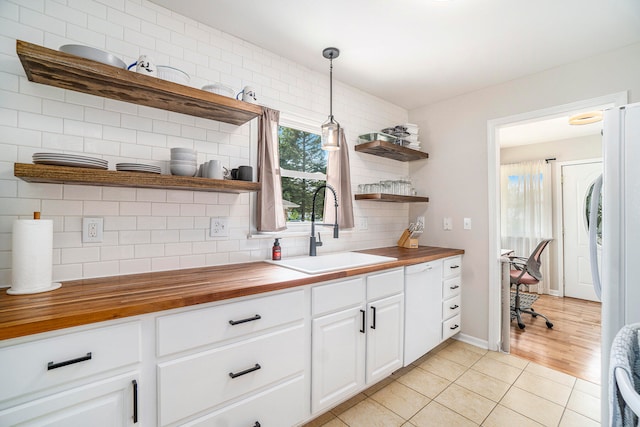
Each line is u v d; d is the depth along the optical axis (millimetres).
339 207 2533
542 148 4668
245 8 1691
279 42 2039
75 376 955
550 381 2148
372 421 1729
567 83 2287
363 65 2344
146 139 1613
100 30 1488
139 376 1077
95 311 970
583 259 4301
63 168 1194
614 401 753
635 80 2010
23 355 876
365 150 2760
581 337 2961
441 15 1741
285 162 2336
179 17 1740
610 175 1296
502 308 2660
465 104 2865
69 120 1402
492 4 1641
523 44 2035
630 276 1241
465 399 1938
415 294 2266
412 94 2895
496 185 2658
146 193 1611
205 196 1821
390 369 2062
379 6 1668
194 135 1780
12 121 1279
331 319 1687
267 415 1407
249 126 2016
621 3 1622
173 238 1704
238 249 1966
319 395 1632
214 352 1238
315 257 2242
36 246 1193
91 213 1456
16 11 1294
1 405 854
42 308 996
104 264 1494
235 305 1303
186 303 1146
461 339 2855
